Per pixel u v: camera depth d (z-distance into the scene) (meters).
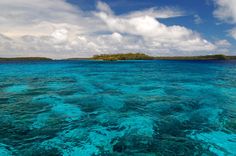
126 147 6.63
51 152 6.37
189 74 30.59
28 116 9.48
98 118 9.26
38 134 7.57
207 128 8.05
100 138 7.28
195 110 10.35
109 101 12.17
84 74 30.72
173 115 9.59
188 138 7.18
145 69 42.69
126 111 10.27
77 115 9.68
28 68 47.28
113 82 21.03
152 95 14.09
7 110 10.40
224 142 6.93
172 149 6.47
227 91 15.73
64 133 7.67
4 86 18.23
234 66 53.59
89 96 13.61
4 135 7.46
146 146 6.64
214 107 10.94
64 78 25.14
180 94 14.49
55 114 9.80
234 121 8.82
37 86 18.27
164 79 23.78
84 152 6.38
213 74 30.17
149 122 8.70
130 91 15.71
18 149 6.52
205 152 6.28
